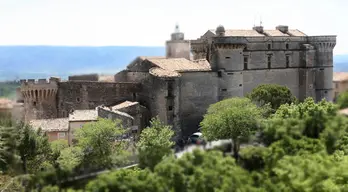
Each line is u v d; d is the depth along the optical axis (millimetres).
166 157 109312
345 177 110062
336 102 123125
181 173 102750
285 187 105625
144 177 103250
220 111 188000
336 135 117500
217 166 102938
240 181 101750
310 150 113750
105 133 166500
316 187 107062
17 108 167375
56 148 167125
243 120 160750
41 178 100812
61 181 100000
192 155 106312
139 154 116000
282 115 157750
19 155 145625
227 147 111312
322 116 119438
